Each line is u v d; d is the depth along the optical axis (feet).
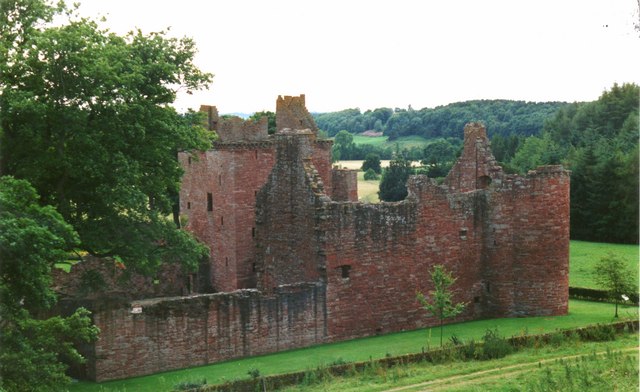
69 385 124.47
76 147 131.03
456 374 116.67
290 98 236.22
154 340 132.87
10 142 128.67
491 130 646.33
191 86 154.40
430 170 415.64
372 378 118.62
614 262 179.22
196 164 243.60
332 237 152.76
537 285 168.14
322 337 151.33
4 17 129.49
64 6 135.03
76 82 128.57
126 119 134.92
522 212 168.25
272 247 165.68
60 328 103.19
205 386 112.37
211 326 138.51
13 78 128.06
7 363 94.99
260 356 142.51
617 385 100.68
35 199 106.22
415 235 162.81
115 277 185.06
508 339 134.10
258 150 226.79
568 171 169.27
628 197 345.72
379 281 158.71
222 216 230.48
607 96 484.33
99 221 138.92
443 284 154.40
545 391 101.14
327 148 231.91
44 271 96.89
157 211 146.10
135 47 145.59
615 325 143.74
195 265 151.12
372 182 494.18
